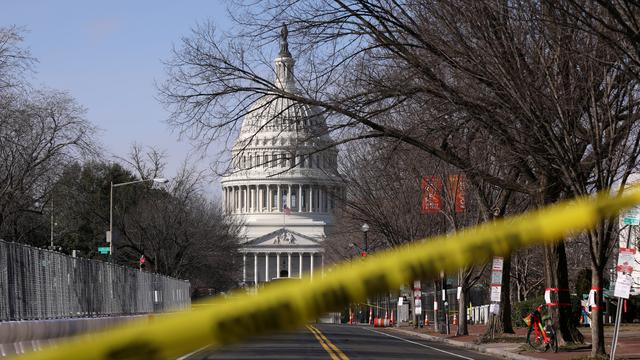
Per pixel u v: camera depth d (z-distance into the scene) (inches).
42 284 1132.5
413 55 1069.8
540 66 986.1
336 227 3661.4
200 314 73.7
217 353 1071.6
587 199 88.0
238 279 5625.0
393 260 77.7
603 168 1050.7
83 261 1391.5
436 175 1850.4
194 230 3459.6
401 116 1386.6
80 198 3193.9
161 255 3398.1
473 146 1306.6
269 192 7155.5
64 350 73.0
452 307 3006.9
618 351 1223.5
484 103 1071.0
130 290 1784.0
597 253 1090.1
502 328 1667.1
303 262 7239.2
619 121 1141.7
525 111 979.9
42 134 2138.3
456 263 78.5
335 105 1143.6
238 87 1200.8
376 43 1143.6
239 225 4884.4
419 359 1111.6
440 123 1171.3
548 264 1310.3
